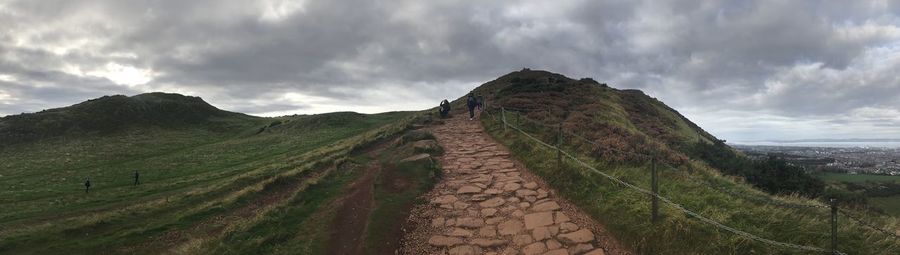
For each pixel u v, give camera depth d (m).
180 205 15.77
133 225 13.43
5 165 43.38
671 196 10.38
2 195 24.77
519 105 30.67
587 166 11.72
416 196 12.23
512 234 9.58
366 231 10.15
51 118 72.62
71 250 11.48
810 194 15.16
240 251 9.86
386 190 12.88
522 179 13.34
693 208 9.56
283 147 41.25
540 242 9.09
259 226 11.27
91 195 23.97
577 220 10.03
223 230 11.66
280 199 14.55
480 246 9.20
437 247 9.35
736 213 9.10
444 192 12.54
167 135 68.69
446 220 10.60
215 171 29.55
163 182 27.19
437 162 15.79
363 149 20.91
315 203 12.91
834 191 15.78
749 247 7.73
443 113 31.22
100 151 52.56
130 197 22.19
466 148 18.50
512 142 18.23
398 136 23.59
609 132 19.17
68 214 17.97
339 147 26.20
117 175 32.34
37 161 46.16
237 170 27.81
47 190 26.50
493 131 22.28
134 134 68.94
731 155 22.44
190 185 24.55
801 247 7.09
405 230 10.23
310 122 60.97
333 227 10.85
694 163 15.15
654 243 8.39
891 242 7.76
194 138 65.56
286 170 21.42
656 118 37.28
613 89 50.00
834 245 6.91
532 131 20.23
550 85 41.50
